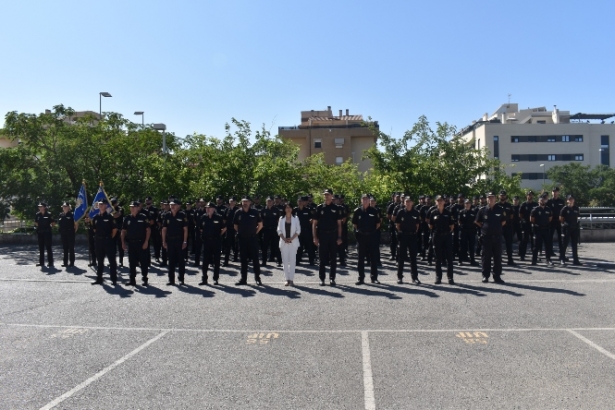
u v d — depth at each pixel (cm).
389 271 1399
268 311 893
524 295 1012
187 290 1123
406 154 2248
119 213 1516
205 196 2077
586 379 552
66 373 591
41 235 1566
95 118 2673
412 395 513
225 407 490
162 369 600
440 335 725
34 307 957
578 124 8675
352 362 614
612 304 919
